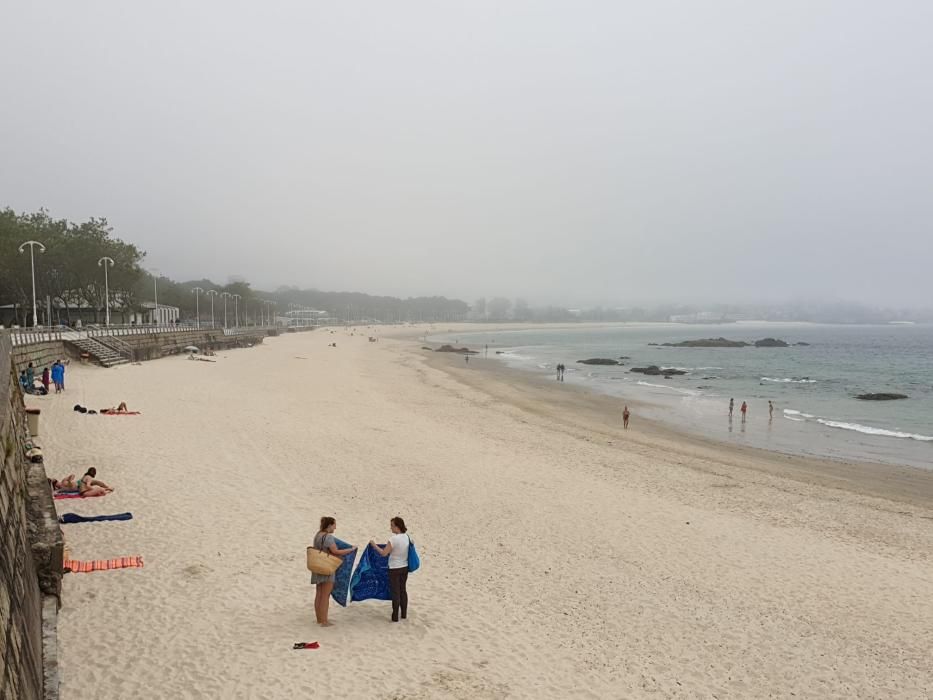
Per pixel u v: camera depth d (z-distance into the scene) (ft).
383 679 34.96
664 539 61.67
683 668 39.01
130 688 32.65
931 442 127.75
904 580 53.67
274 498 66.59
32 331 161.58
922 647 42.73
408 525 62.39
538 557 55.93
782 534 64.54
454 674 36.04
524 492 76.07
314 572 40.19
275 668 35.29
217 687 33.19
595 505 71.87
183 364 212.84
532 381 240.53
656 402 185.16
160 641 37.40
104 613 40.22
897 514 73.97
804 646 42.39
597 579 51.78
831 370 306.96
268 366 233.14
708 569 54.75
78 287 274.16
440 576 50.44
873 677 38.99
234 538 54.29
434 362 327.47
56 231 270.67
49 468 69.87
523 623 43.34
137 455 77.92
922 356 413.39
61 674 33.45
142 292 439.22
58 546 39.99
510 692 34.71
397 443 100.68
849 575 54.44
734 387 229.45
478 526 63.31
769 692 36.96
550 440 112.78
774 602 48.83
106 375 156.25
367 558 42.24
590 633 42.65
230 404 126.52
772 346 540.93
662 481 85.05
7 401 42.68
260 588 45.32
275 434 99.60
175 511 59.77
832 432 138.51
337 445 95.66
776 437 131.34
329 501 67.92
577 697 34.91
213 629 39.17
